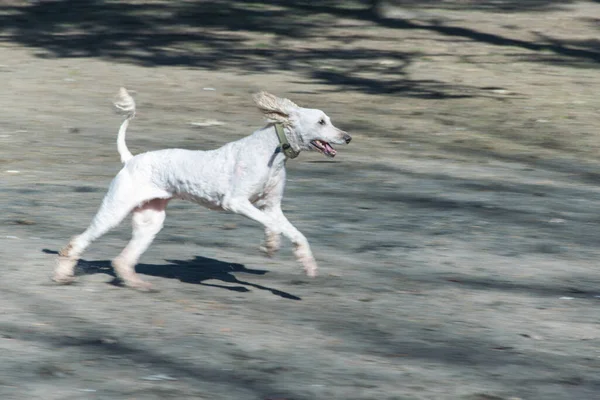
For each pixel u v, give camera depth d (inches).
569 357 354.6
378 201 597.0
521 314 402.3
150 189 406.3
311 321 385.4
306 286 432.8
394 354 351.6
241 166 390.0
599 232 542.3
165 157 403.9
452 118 891.4
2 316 379.9
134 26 1421.0
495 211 581.0
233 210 392.2
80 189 603.5
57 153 705.6
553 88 1053.8
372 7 1592.0
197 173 395.9
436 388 321.4
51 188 603.5
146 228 417.4
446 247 502.0
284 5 1651.1
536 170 705.0
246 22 1478.8
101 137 765.9
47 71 1077.1
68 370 326.0
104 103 912.9
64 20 1461.6
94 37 1327.5
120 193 405.1
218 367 333.1
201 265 460.1
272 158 390.0
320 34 1396.4
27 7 1571.1
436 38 1385.3
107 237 503.5
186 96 962.1
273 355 346.0
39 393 306.3
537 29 1491.1
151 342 355.6
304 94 988.6
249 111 898.7
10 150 709.3
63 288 416.8
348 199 598.9
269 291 423.8
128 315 385.4
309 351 351.3
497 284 443.5
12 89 967.0
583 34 1465.3
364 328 379.2
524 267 471.8
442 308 406.9
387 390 318.3
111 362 334.6
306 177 656.4
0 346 346.3
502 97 995.3
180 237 506.0
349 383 323.0
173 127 814.5
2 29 1376.7
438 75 1117.7
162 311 391.9
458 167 705.6
